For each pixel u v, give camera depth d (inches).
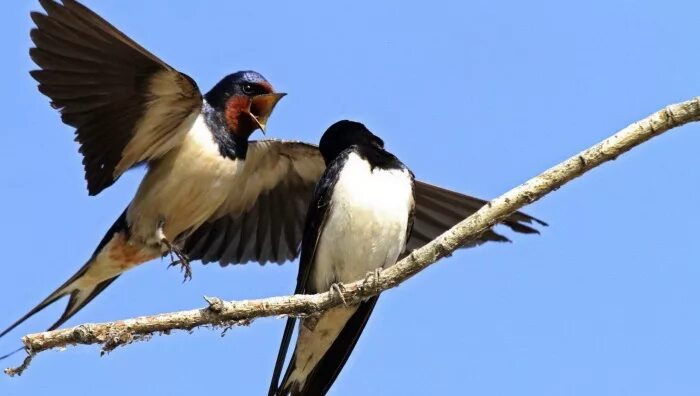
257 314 394.3
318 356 477.4
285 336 461.7
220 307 383.6
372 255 467.2
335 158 480.4
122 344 371.2
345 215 463.8
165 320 378.0
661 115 366.6
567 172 377.4
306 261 475.5
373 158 476.1
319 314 433.1
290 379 479.8
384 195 464.8
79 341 368.5
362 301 465.7
